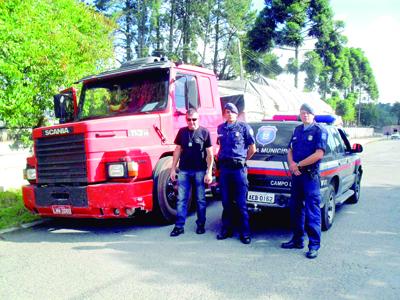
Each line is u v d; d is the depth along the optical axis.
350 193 8.25
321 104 28.48
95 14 11.98
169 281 4.26
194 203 7.94
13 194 8.93
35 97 9.23
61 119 7.70
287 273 4.48
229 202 6.01
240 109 12.61
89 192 5.83
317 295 3.88
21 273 4.57
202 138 6.18
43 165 6.34
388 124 141.88
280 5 36.81
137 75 7.30
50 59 8.89
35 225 6.96
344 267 4.69
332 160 6.66
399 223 6.92
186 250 5.38
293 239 5.53
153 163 6.47
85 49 10.16
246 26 46.12
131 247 5.54
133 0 42.22
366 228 6.58
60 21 9.84
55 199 6.16
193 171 6.24
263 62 41.62
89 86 7.75
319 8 37.44
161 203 6.55
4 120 8.95
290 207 5.49
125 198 5.88
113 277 4.39
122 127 6.18
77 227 6.82
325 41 40.38
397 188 10.88
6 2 8.17
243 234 5.79
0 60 7.82
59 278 4.39
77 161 5.97
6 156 10.62
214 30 46.03
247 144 5.90
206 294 3.91
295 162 5.29
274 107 17.84
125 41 42.88
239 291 3.98
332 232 6.32
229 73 46.09
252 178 6.25
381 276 4.39
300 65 39.34
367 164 18.48
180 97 7.23
